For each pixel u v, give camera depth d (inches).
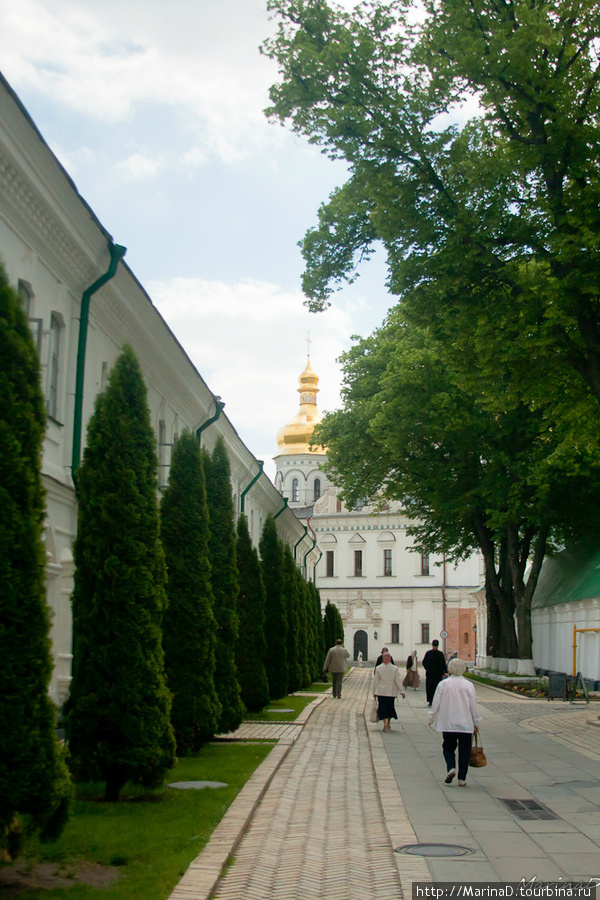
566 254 621.6
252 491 1403.8
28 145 438.9
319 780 492.4
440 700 476.1
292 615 1198.3
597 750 607.8
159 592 421.1
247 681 828.0
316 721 832.9
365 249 798.5
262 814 396.5
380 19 679.1
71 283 558.9
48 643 277.4
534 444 1293.1
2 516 265.9
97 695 402.0
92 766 402.9
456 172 685.9
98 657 404.2
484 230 671.1
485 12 675.4
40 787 268.1
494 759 568.4
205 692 555.5
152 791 422.9
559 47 644.1
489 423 1268.5
